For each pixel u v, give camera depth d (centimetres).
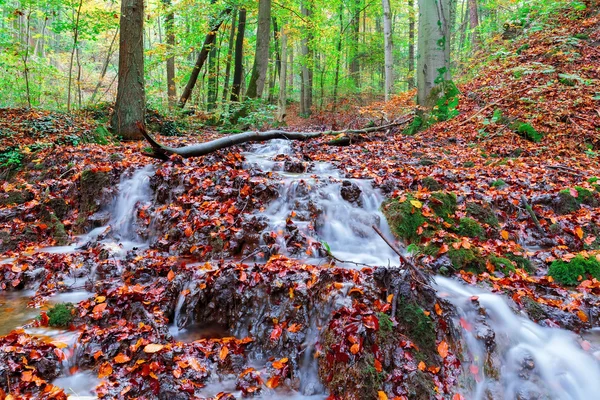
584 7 1261
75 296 396
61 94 1448
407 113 1241
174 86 1733
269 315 334
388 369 261
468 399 279
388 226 496
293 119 2117
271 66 2470
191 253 473
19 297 401
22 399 251
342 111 1986
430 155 759
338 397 259
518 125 851
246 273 365
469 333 308
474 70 1352
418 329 289
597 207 527
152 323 330
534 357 299
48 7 1192
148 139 587
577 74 977
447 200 508
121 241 545
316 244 453
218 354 310
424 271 354
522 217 510
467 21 2106
